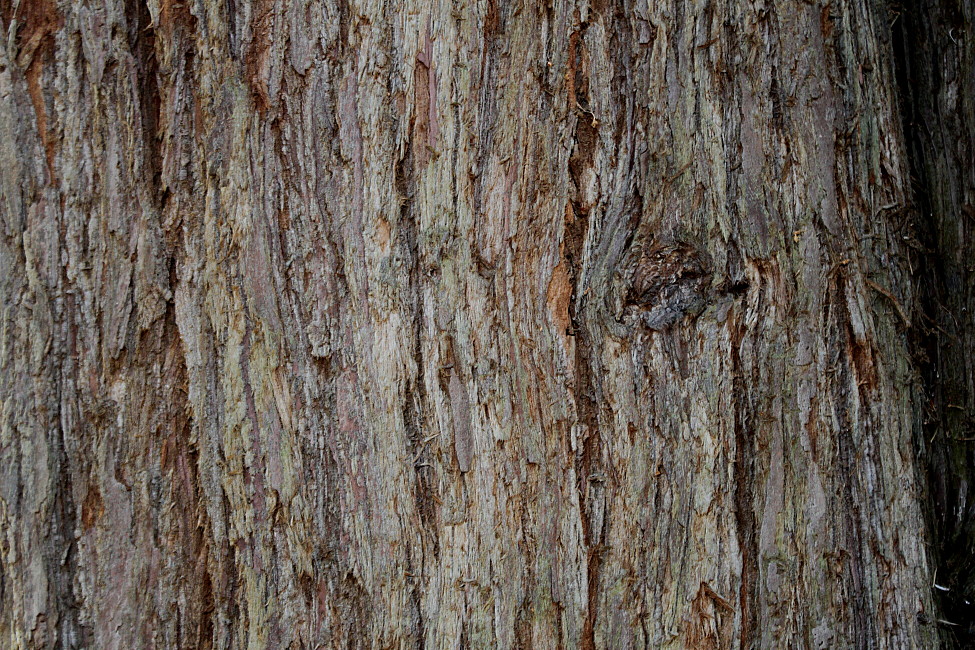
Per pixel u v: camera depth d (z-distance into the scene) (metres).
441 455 1.96
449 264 1.96
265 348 1.96
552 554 1.97
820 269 1.99
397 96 1.95
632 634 1.97
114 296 1.94
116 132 1.94
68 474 1.94
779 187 1.98
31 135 1.93
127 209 1.94
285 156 1.95
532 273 1.96
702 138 1.97
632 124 1.96
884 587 2.00
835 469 1.99
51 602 1.94
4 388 1.94
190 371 1.95
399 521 1.96
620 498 1.97
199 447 1.95
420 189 1.96
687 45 1.97
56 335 1.94
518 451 1.97
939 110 2.09
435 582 1.96
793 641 1.99
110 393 1.94
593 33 1.96
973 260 2.08
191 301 1.95
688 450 1.97
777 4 1.98
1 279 1.94
